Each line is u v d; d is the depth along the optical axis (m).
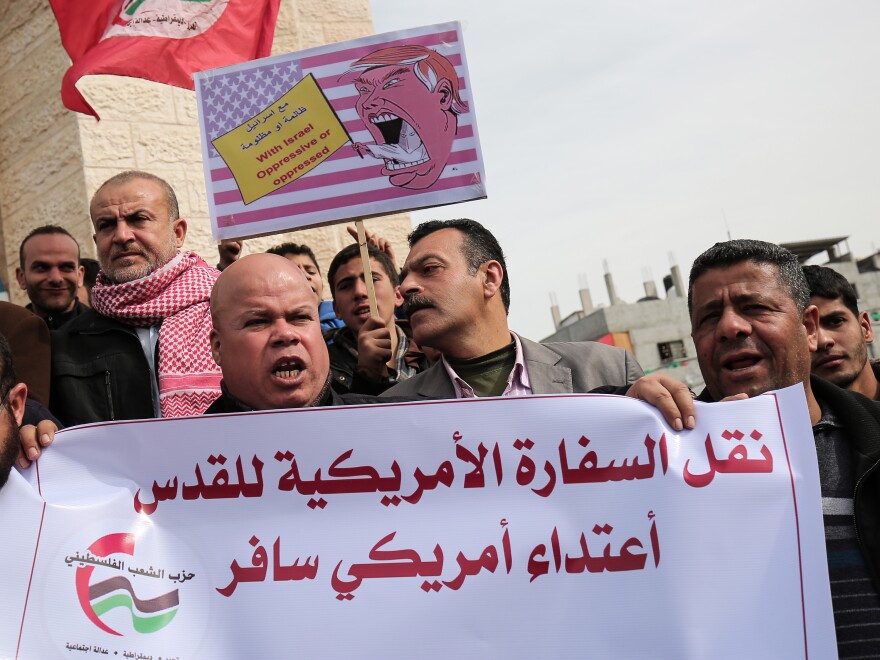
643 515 2.91
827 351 4.77
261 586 2.93
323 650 2.87
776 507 2.87
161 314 4.59
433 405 3.06
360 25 9.44
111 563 2.94
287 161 4.61
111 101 8.27
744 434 2.94
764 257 3.24
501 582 2.90
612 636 2.82
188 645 2.88
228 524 3.00
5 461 2.94
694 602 2.82
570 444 3.00
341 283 5.43
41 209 8.56
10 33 9.06
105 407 4.49
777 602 2.79
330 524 2.99
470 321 4.25
